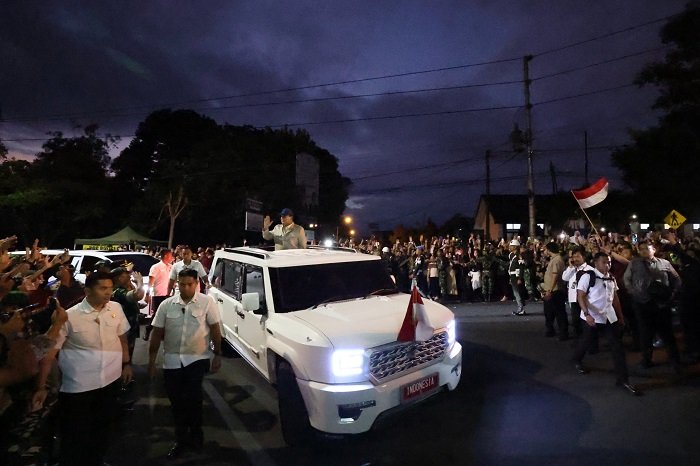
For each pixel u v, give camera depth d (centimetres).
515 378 637
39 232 3198
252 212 1817
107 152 3597
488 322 1056
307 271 572
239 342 647
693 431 451
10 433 345
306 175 3519
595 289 594
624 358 574
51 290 494
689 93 2033
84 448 382
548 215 3812
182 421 448
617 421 482
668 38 2023
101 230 3569
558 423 483
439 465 406
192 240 3734
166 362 452
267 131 3878
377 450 441
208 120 4306
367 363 424
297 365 438
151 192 3159
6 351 295
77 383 380
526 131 2012
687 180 2212
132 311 622
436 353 481
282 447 459
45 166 3288
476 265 1383
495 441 448
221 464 427
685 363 672
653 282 632
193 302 456
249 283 628
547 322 880
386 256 1447
